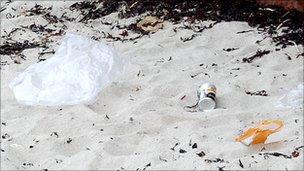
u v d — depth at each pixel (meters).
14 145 2.04
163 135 2.10
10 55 2.82
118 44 2.95
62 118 2.21
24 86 2.41
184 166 1.87
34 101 2.35
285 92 2.43
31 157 1.98
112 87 2.45
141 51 2.85
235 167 1.84
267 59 2.75
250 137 1.98
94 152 1.95
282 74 2.57
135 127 2.16
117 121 2.21
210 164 1.87
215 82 2.52
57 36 3.05
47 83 2.42
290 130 2.08
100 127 2.15
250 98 2.38
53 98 2.35
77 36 2.61
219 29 3.09
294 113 2.23
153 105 2.33
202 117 2.22
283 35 2.96
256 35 3.00
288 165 1.83
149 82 2.52
